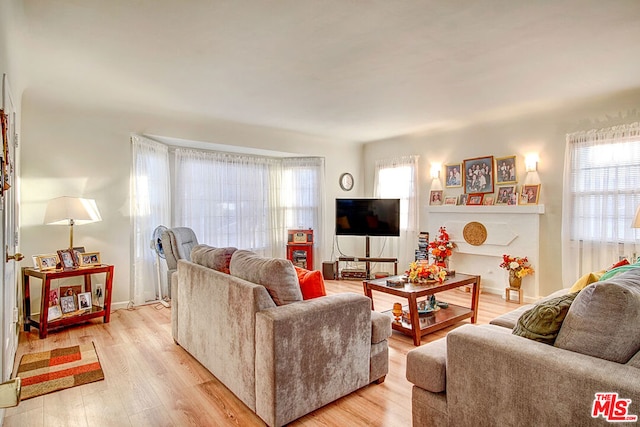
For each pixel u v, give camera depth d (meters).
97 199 3.98
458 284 3.46
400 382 2.45
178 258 4.08
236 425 1.95
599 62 2.87
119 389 2.32
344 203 5.91
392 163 6.05
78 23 2.26
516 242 4.51
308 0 2.01
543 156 4.36
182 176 5.02
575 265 4.04
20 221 3.53
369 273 5.75
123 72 3.10
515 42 2.52
